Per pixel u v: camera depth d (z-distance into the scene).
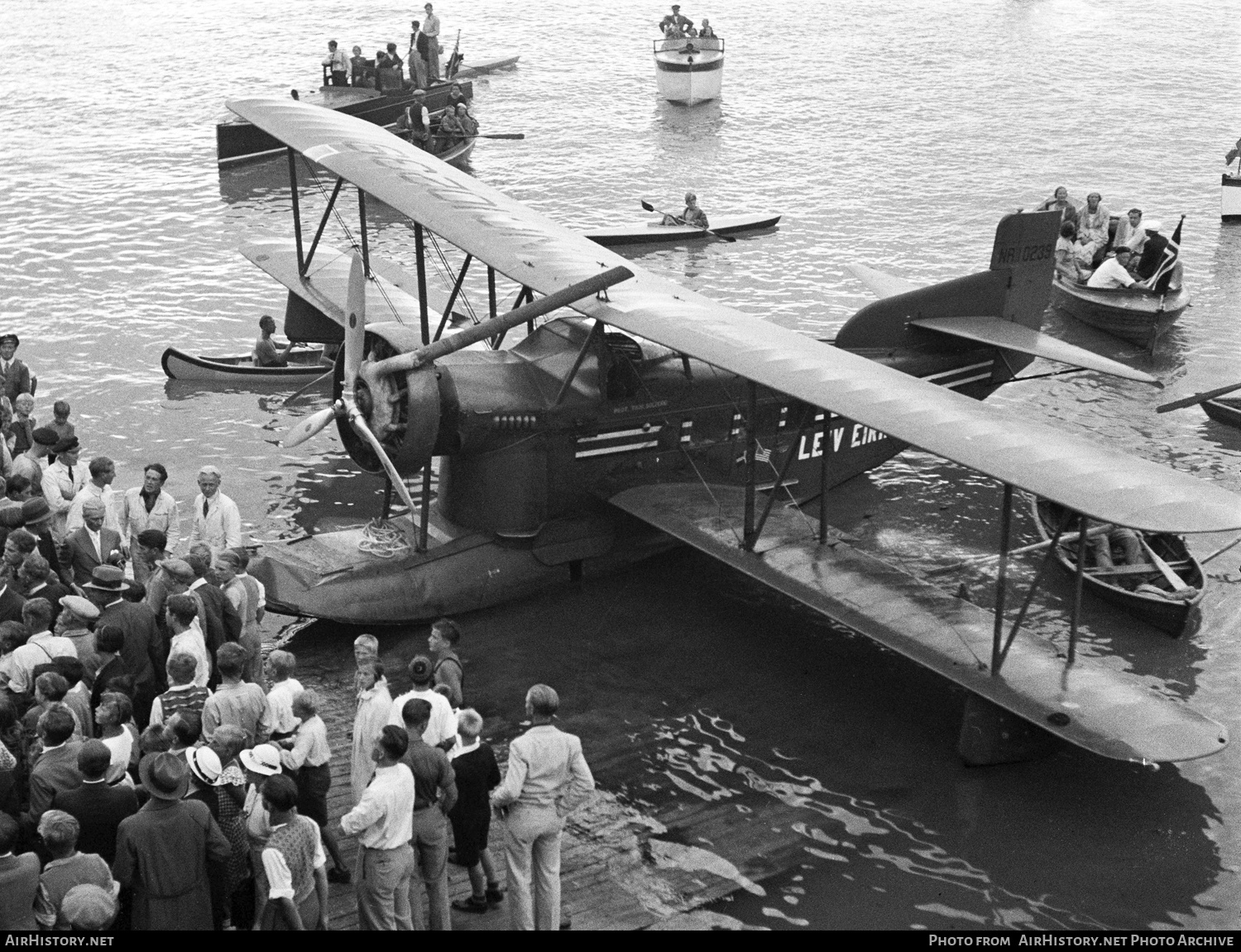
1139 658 15.95
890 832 12.85
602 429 16.78
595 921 11.23
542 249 17.28
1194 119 42.38
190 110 41.78
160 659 11.98
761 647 16.17
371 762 11.14
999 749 13.80
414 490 19.53
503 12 59.28
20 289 27.39
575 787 10.27
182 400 22.56
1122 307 25.45
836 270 29.62
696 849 12.47
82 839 9.35
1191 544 18.75
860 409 13.93
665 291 17.14
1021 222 20.39
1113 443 21.69
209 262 29.22
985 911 11.77
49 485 15.54
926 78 47.78
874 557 16.83
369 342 16.59
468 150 37.84
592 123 41.78
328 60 40.59
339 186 21.88
